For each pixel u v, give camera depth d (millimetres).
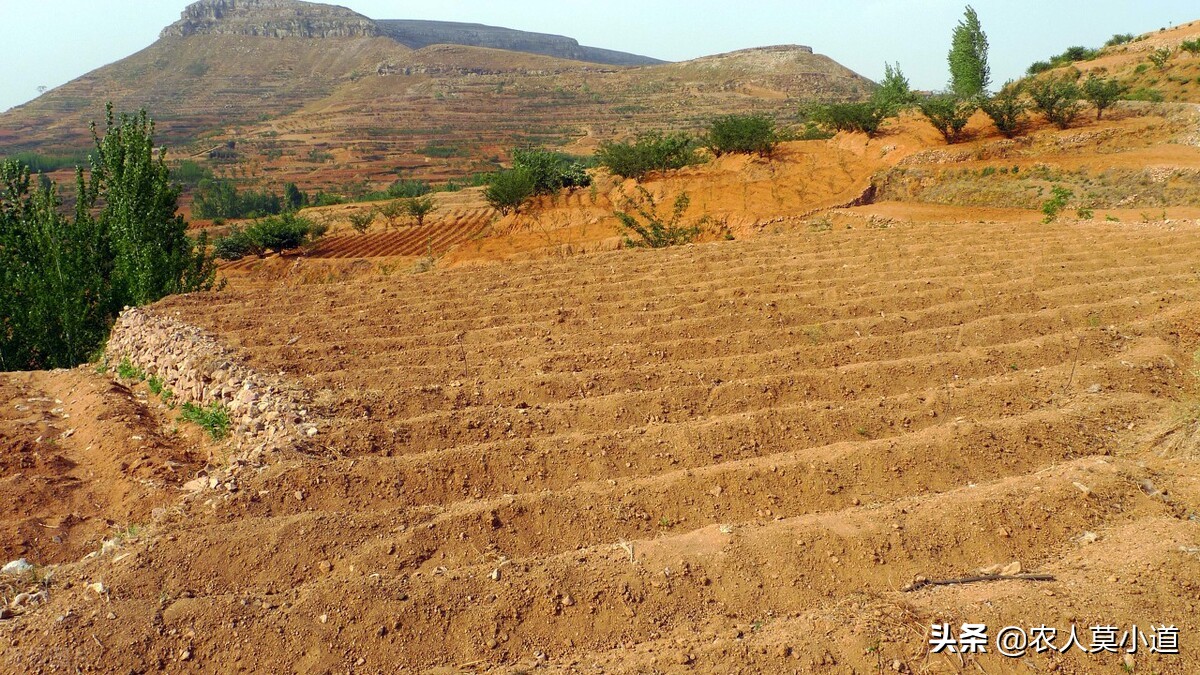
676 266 14367
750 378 8891
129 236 15531
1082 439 7371
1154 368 8758
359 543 5762
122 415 8836
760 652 4652
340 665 4777
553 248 23781
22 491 6992
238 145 141000
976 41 34781
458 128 156375
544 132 148250
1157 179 21781
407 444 7441
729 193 27203
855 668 4520
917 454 6953
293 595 5152
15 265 14805
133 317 11828
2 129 163375
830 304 11305
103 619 4867
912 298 11414
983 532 5816
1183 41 35562
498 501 6238
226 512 6094
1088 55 42094
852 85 169500
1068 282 12070
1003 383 8391
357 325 11250
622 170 31938
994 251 14422
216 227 55688
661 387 8828
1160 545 5363
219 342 10297
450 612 5062
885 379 8789
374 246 35688
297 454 6941
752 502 6496
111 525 6656
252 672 4695
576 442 7246
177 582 5359
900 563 5582
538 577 5312
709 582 5391
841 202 24953
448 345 10422
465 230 37875
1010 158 25781
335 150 132500
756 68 184375
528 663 4859
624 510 6305
